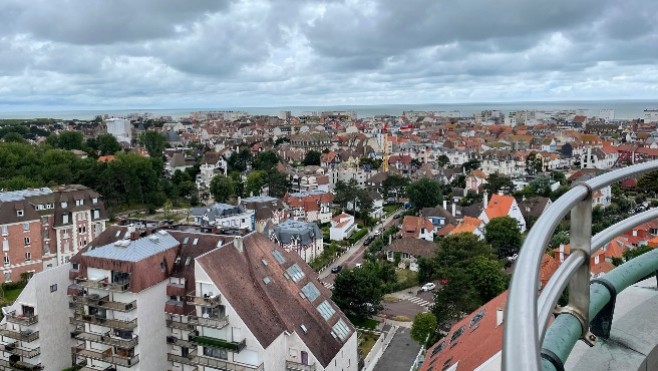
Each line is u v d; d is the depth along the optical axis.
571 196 7.32
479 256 76.62
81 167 156.00
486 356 31.08
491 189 150.00
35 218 93.06
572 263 7.47
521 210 127.50
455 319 67.38
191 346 51.44
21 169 147.38
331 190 174.50
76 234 101.69
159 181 163.12
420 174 185.38
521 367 4.24
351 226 128.75
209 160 197.88
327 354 50.97
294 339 49.94
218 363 48.16
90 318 52.12
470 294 66.50
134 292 49.94
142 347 50.78
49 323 56.59
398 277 94.75
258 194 164.50
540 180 149.62
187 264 54.00
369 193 148.38
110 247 53.97
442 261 84.62
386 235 120.12
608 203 130.38
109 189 150.50
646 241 88.94
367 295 74.62
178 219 145.75
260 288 51.44
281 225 109.44
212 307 47.12
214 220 114.44
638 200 132.75
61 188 107.44
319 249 109.94
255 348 46.81
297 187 176.75
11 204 90.50
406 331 72.81
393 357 64.88
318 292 57.81
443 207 131.62
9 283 88.81
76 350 53.12
